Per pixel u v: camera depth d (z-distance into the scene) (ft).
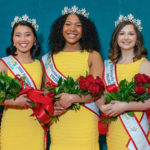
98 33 7.47
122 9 7.39
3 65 6.11
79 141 5.85
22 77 5.75
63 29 6.25
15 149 5.79
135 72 5.81
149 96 5.40
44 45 7.55
